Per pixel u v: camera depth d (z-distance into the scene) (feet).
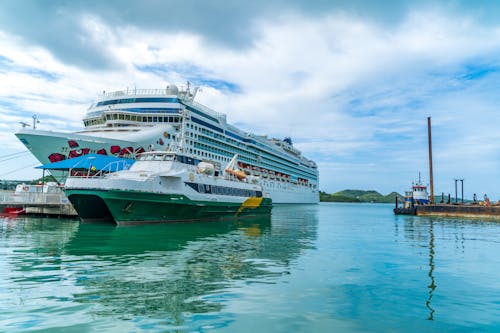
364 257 54.60
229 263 46.93
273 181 300.40
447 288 36.65
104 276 38.60
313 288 35.65
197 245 61.98
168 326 25.02
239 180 130.72
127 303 29.76
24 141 129.39
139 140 146.00
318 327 25.53
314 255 55.26
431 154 207.41
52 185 133.59
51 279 37.04
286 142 401.49
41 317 26.35
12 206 124.88
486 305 31.19
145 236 71.31
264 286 35.86
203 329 24.64
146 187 86.69
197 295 32.35
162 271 41.47
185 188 97.14
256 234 82.48
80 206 91.91
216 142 220.23
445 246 69.67
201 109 206.39
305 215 181.16
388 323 26.63
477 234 95.04
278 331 24.64
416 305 30.94
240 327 25.16
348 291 34.88
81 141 133.49
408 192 217.15
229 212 117.19
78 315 26.84
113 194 81.51
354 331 25.02
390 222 143.43
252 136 277.85
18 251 53.57
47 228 83.35
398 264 49.37
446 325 26.43
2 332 23.57
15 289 33.35
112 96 187.42
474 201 200.95
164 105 178.81
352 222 138.62
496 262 52.08
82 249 55.57
